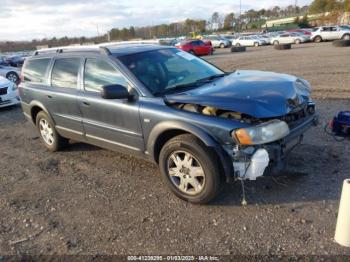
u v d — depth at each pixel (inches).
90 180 190.9
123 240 134.6
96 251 129.5
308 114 165.5
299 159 187.2
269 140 134.9
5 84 405.1
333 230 128.6
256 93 145.3
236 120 136.9
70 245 134.4
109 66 179.9
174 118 149.7
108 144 189.9
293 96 149.8
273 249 121.5
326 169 174.1
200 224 140.3
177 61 192.2
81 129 203.9
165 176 160.9
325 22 2586.1
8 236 144.3
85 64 195.3
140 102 163.9
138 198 165.6
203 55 1218.6
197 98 146.9
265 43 1573.6
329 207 142.8
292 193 155.8
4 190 189.5
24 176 206.5
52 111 222.2
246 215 143.3
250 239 128.1
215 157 143.4
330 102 306.3
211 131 139.9
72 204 166.2
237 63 740.7
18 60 1146.7
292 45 1320.1
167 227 140.2
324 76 459.2
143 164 204.8
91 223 148.3
